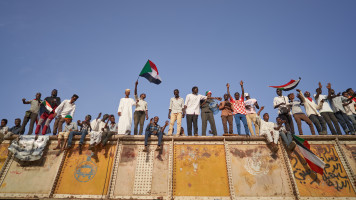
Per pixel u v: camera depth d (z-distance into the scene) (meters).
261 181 6.77
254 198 6.48
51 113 8.72
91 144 7.16
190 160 7.17
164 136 7.54
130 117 8.86
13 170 6.94
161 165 7.08
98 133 7.39
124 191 6.61
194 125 8.38
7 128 8.63
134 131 8.41
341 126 8.73
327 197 6.54
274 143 7.22
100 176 6.88
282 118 9.13
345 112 8.77
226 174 6.91
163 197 6.45
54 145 7.48
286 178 6.84
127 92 9.36
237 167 7.01
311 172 6.98
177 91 9.07
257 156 7.24
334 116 8.63
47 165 7.07
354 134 8.31
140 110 8.80
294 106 9.06
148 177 6.85
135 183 6.74
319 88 9.32
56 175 6.77
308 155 7.11
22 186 6.68
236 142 7.51
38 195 6.52
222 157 7.23
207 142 7.53
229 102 8.98
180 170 6.97
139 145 7.50
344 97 9.01
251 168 7.00
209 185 6.70
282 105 9.26
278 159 7.19
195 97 8.88
